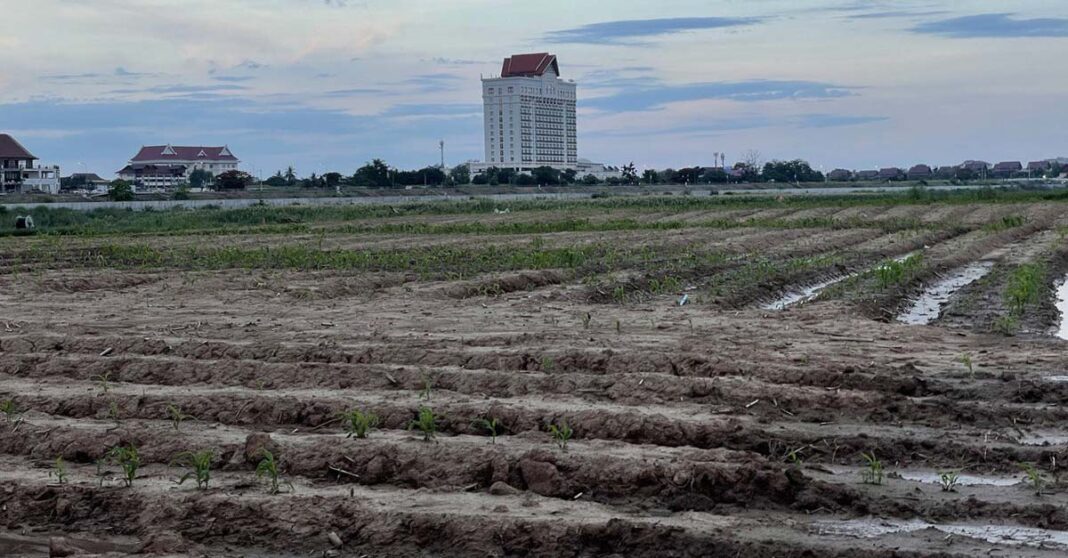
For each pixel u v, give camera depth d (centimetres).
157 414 1073
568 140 18675
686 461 850
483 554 728
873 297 1908
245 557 742
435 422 991
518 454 866
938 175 16438
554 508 788
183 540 754
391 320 1638
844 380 1134
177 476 889
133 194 7369
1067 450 891
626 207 6369
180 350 1361
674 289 2089
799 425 1003
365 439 932
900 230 3712
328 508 787
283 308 1816
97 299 1994
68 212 5469
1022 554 704
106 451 950
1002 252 2983
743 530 739
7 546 782
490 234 3847
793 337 1444
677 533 724
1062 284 2255
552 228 3994
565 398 1098
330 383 1181
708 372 1191
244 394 1105
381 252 2889
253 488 845
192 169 14512
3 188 9725
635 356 1234
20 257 2992
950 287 2247
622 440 950
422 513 767
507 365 1239
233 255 2797
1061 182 11744
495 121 17288
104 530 802
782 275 2247
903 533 743
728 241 3225
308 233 4094
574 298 1931
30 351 1396
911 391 1114
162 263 2744
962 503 791
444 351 1291
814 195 8256
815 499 793
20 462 943
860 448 923
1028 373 1189
